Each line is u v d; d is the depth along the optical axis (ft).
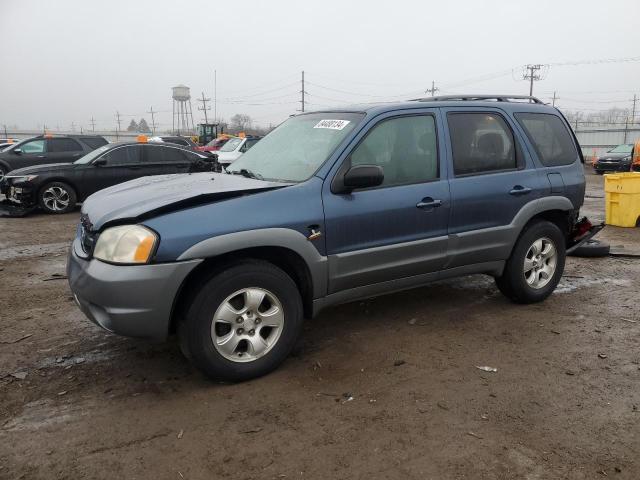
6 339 14.17
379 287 13.56
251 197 11.53
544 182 16.06
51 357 13.05
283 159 13.74
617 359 12.94
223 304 11.18
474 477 8.57
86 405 10.77
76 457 9.07
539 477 8.56
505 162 15.51
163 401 10.93
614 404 10.82
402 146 13.67
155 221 10.62
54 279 20.29
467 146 14.79
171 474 8.66
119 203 11.76
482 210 14.76
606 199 33.01
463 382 11.72
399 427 9.96
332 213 12.24
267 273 11.56
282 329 12.01
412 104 14.17
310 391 11.34
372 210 12.78
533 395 11.17
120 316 10.41
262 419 10.26
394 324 15.17
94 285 10.51
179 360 12.85
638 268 21.75
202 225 10.80
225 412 10.50
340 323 15.24
